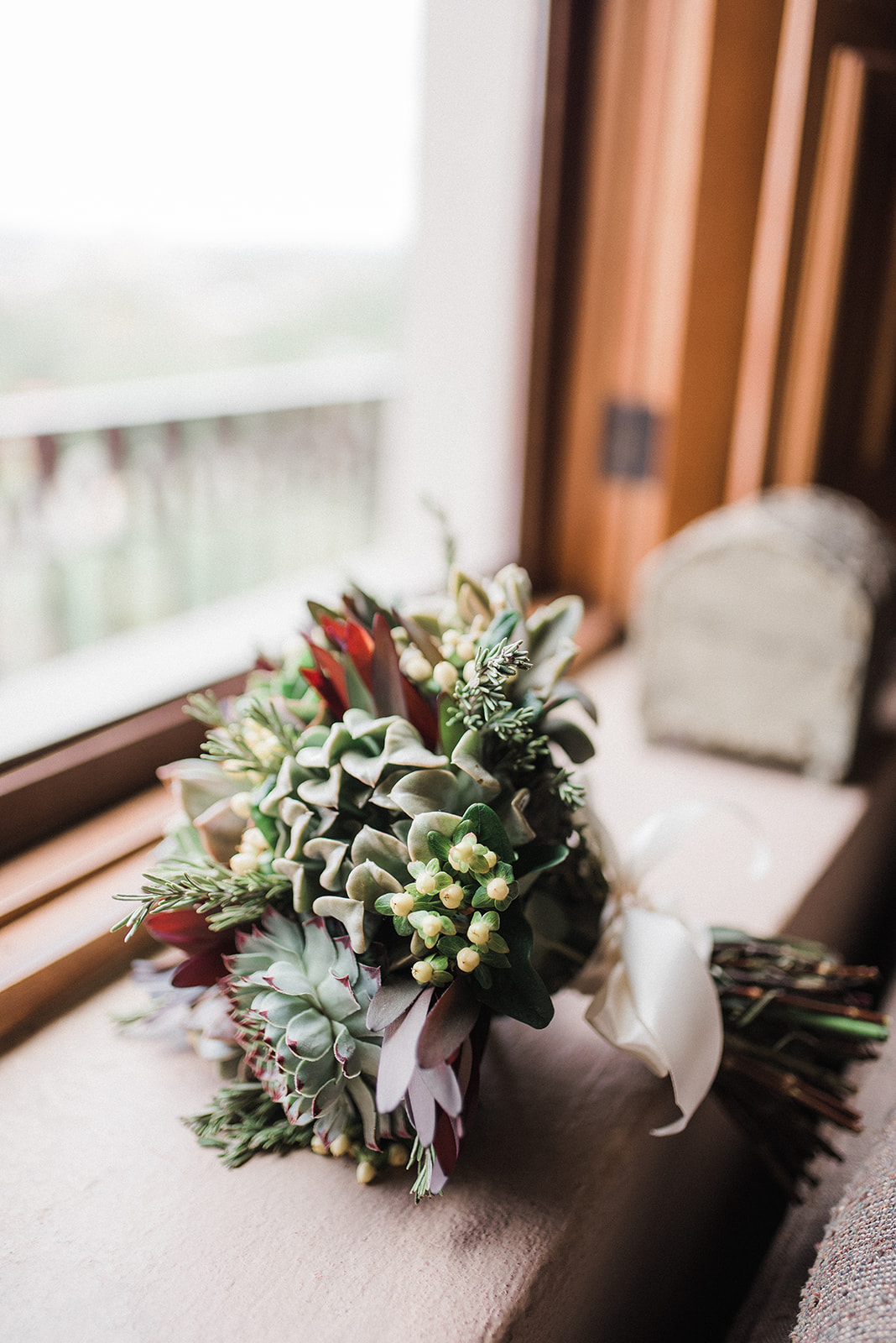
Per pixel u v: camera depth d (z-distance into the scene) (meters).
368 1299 0.51
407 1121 0.55
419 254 1.34
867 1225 0.53
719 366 1.16
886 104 1.13
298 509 2.59
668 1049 0.58
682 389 1.14
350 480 2.67
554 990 0.62
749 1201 0.87
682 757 1.06
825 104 1.06
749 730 1.02
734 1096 0.66
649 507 1.24
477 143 1.22
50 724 0.82
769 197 1.08
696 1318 0.80
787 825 0.93
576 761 0.60
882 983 1.07
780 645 0.98
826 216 1.14
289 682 0.64
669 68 1.06
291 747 0.58
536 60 1.08
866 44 1.10
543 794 0.59
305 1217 0.55
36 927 0.69
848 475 1.37
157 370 4.45
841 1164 0.70
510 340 1.23
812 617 0.96
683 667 1.02
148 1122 0.60
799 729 1.00
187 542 2.39
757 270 1.12
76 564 2.24
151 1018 0.63
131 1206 0.56
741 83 1.03
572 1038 0.68
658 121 1.08
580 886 0.63
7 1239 0.54
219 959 0.58
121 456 2.21
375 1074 0.54
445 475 1.38
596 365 1.22
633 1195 0.62
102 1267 0.53
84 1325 0.50
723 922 0.79
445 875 0.52
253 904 0.57
